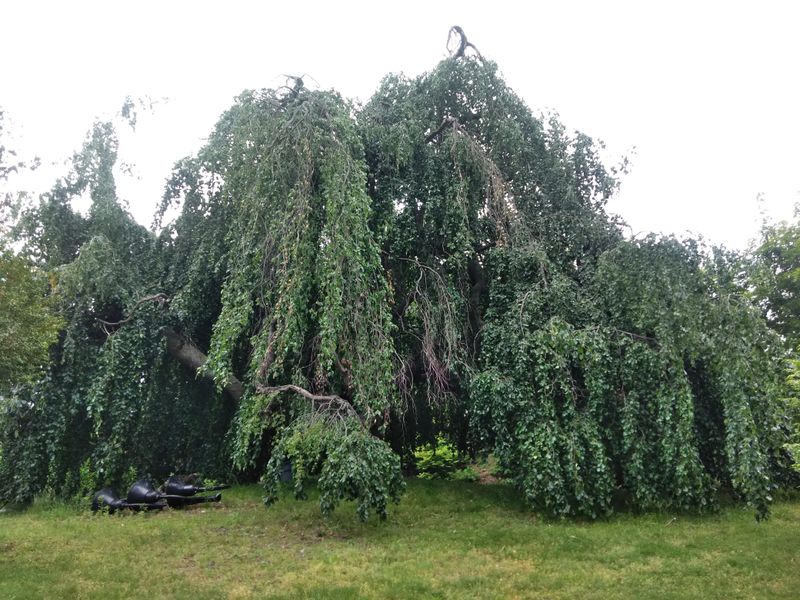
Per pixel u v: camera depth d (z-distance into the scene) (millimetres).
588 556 6281
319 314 8344
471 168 10531
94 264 9633
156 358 10383
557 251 10195
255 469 11219
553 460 7652
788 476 8633
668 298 7750
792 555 6160
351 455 7051
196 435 11500
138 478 10352
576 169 11484
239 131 9180
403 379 9453
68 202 10930
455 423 10867
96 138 11141
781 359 7273
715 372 7688
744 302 7578
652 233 8273
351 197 8289
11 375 6504
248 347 10438
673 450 7387
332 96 9656
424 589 5262
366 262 8492
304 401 8312
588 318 8781
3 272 6363
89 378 9781
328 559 6242
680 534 7016
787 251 11391
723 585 5336
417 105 11250
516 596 5090
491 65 11062
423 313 9820
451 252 10195
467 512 8625
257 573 5824
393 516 8289
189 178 11531
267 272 9055
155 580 5594
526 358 8312
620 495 8781
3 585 5336
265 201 8883
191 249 11469
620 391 8188
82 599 5055
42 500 9430
